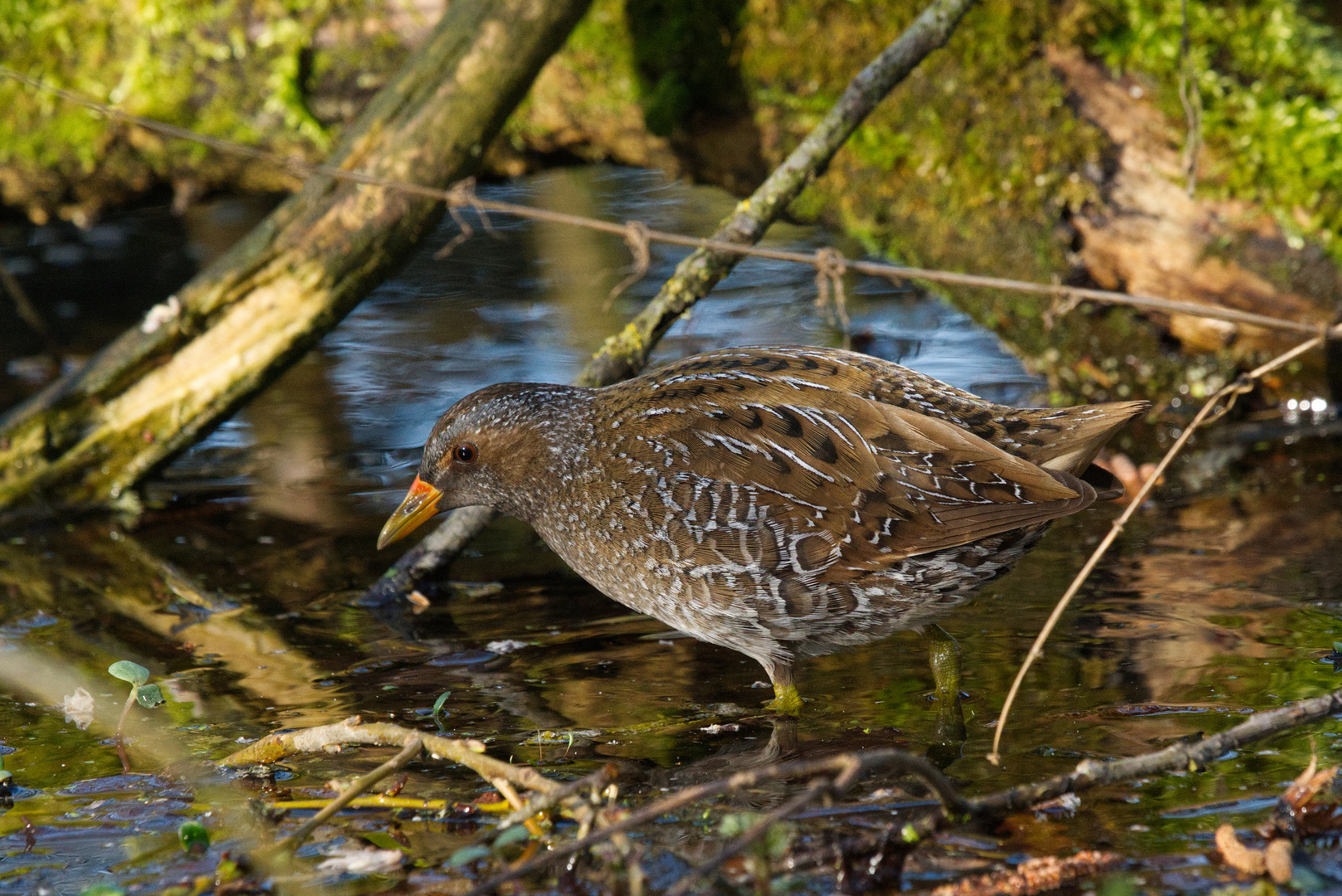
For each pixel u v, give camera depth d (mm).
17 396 13469
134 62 12422
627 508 7852
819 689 7727
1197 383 11906
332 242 10312
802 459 7457
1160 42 10539
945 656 7582
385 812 6352
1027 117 11008
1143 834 5812
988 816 6004
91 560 10234
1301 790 5859
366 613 9156
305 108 12508
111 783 6738
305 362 14391
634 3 11727
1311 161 10328
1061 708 7105
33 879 5820
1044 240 11289
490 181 13891
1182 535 9555
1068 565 9188
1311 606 8164
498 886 5641
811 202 12164
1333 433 11336
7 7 12312
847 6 11156
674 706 7539
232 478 11836
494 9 10242
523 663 8211
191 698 7809
